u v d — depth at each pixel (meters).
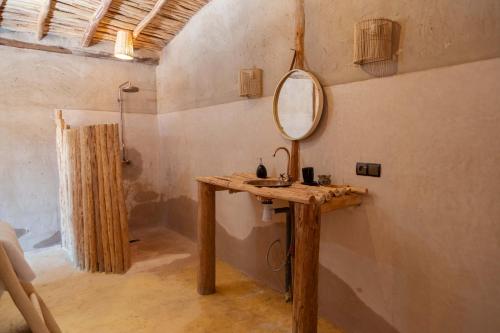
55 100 3.91
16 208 3.71
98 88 4.21
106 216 3.11
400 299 1.87
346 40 2.08
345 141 2.13
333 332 2.19
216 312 2.44
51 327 1.67
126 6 3.46
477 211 1.53
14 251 1.54
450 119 1.61
